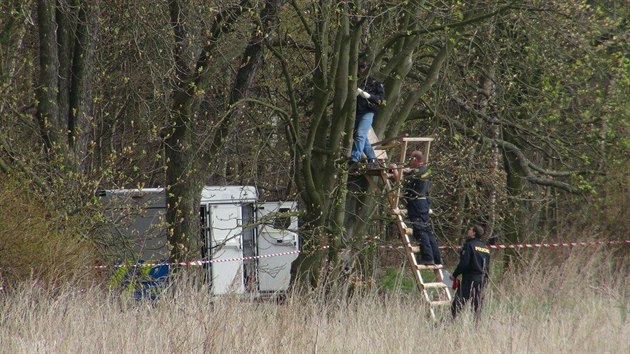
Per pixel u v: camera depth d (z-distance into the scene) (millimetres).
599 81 75188
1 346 37656
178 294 41719
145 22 60312
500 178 71812
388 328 41594
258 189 78812
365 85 62031
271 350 37812
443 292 57812
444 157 66625
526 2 60844
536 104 71625
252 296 42688
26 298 41062
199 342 37594
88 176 57469
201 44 61219
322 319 41312
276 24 60594
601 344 40156
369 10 62406
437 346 39938
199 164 61406
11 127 56938
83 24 61375
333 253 61156
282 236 78688
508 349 39000
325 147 64500
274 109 60219
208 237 75688
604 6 72250
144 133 68250
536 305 48875
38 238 49312
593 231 75625
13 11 57375
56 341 37656
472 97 72438
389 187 60719
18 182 52750
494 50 67688
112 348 37531
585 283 53594
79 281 48656
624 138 74625
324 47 61250
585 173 76250
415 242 62656
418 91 66562
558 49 67938
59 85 61156
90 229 54312
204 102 72938
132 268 54062
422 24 61156
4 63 62250
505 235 76875
